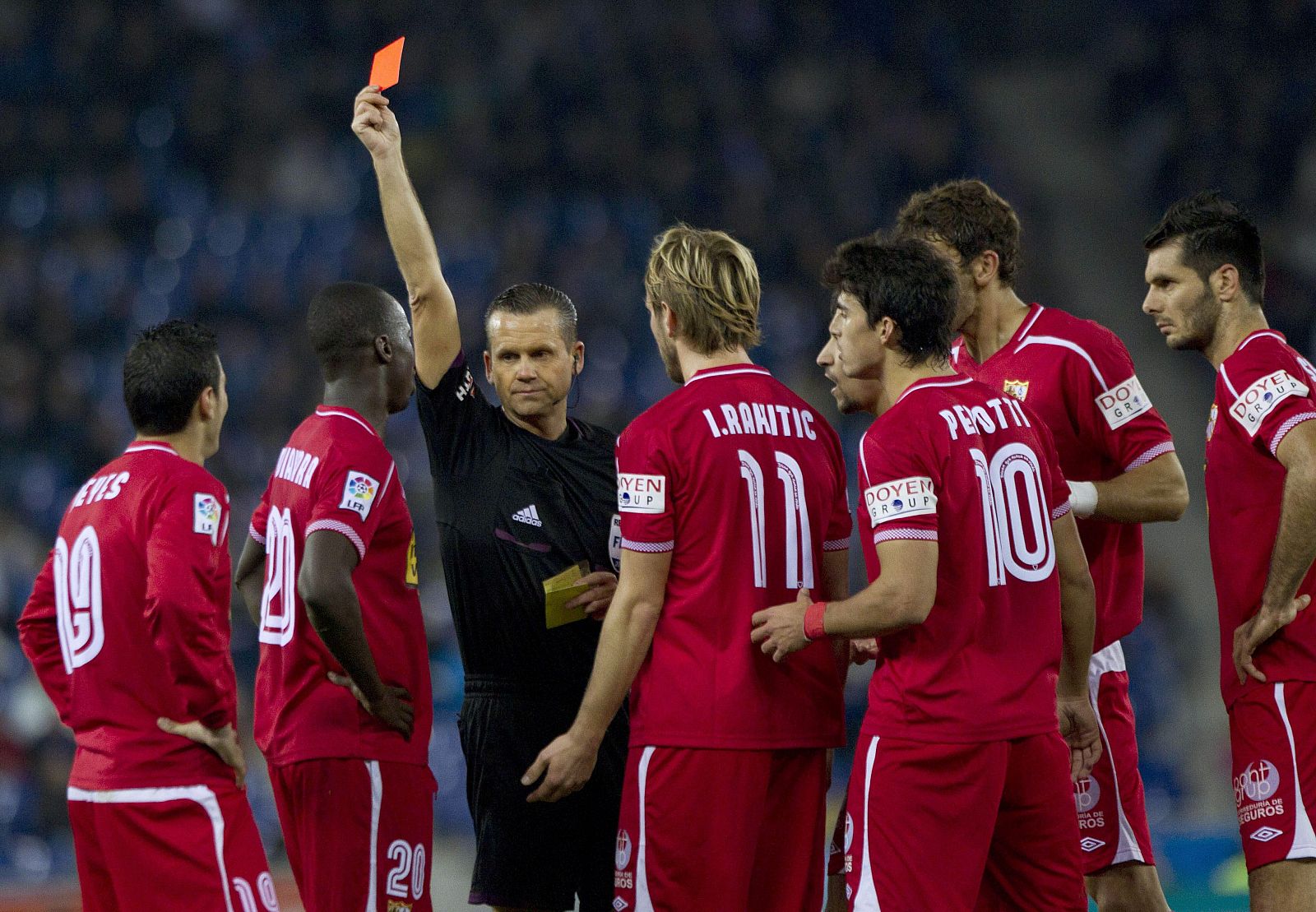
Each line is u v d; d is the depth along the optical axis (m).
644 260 61.19
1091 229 69.75
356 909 13.80
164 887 13.55
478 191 63.41
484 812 15.50
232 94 64.62
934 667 13.02
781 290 61.06
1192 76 71.25
